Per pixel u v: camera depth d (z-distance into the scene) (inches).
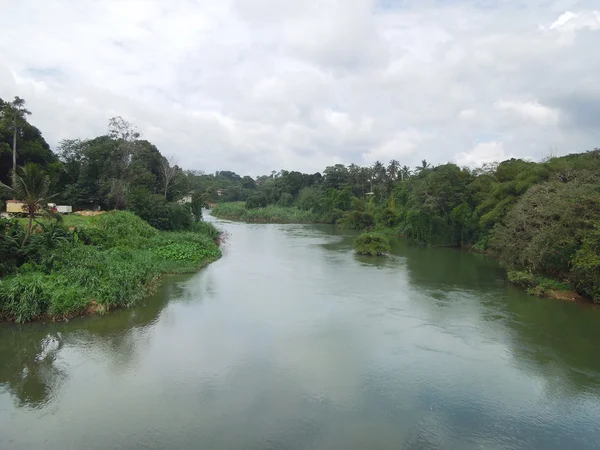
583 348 647.8
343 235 2386.8
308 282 1069.8
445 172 2009.1
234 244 1895.9
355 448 396.8
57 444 392.8
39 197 909.2
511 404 484.7
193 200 2165.4
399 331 711.1
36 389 491.8
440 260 1485.0
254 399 478.3
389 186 3363.7
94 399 471.8
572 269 912.3
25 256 861.2
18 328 672.4
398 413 459.2
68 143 1857.8
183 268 1156.5
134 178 1743.4
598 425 446.6
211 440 402.3
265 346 629.9
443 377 546.0
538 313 820.0
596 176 1144.2
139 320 728.3
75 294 738.8
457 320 774.5
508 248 1130.0
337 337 675.4
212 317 757.3
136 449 387.2
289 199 4284.0
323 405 470.3
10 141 1633.9
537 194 1099.3
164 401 469.7
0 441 395.2
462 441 414.3
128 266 916.0
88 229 1157.7
